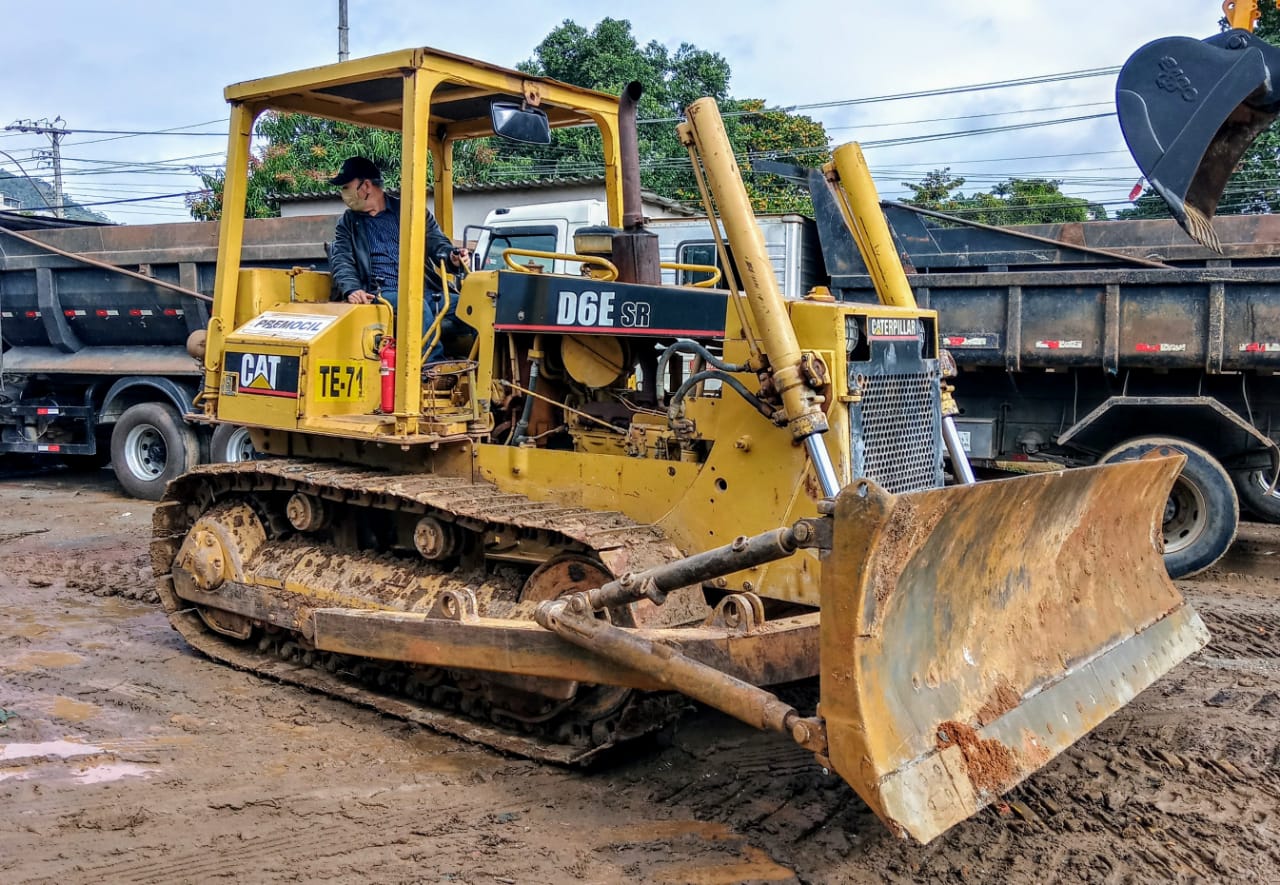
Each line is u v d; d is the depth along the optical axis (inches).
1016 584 156.7
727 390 171.0
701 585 173.8
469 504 185.6
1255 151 678.5
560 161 853.8
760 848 147.4
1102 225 397.4
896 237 374.6
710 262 403.2
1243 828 152.6
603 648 149.2
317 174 721.0
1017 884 137.9
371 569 209.6
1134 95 187.8
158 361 442.9
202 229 434.6
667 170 848.3
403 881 138.8
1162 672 177.8
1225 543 296.8
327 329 215.2
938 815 122.7
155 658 234.7
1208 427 314.3
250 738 189.2
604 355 197.3
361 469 217.9
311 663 221.3
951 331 333.7
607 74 840.9
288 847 147.8
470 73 202.4
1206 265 373.1
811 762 175.0
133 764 176.9
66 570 314.3
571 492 191.6
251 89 220.7
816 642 151.6
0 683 216.8
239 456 420.8
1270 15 435.2
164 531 244.5
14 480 505.0
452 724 188.7
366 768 175.6
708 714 195.9
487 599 189.9
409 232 195.6
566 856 145.3
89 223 526.0
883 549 120.5
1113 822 154.5
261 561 224.8
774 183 904.3
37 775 171.6
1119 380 324.5
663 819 156.3
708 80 925.2
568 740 177.5
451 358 226.8
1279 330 293.7
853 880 138.9
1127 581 185.0
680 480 177.9
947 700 135.4
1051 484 150.7
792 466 164.2
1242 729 188.9
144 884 137.7
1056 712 150.5
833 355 162.7
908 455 179.3
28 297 463.8
